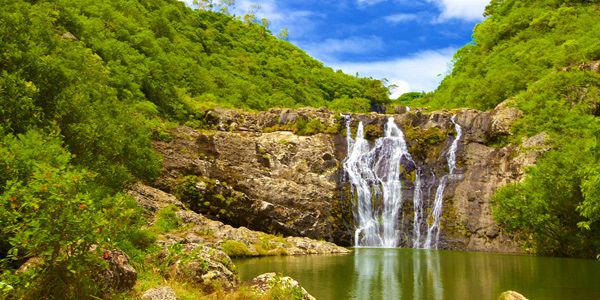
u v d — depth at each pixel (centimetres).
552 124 4094
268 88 7362
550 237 3338
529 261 2827
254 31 10219
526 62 6038
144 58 5153
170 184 3641
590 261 2831
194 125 4766
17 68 1745
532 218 3184
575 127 3906
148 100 4612
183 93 5384
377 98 9488
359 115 5112
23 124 1573
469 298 1527
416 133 4822
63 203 809
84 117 1961
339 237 4212
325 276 2009
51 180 814
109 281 991
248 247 2967
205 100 5612
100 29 4806
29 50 1833
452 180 4425
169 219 2891
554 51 5906
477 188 4219
